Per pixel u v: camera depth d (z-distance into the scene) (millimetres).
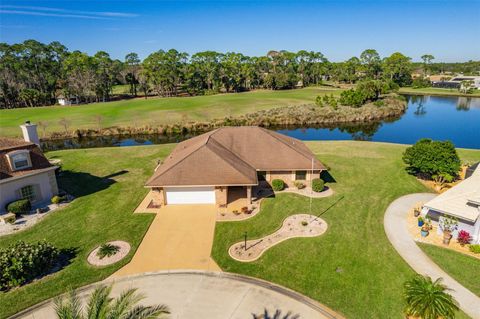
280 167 30000
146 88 116500
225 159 28125
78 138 62000
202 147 28953
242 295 17016
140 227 24000
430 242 21516
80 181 33844
